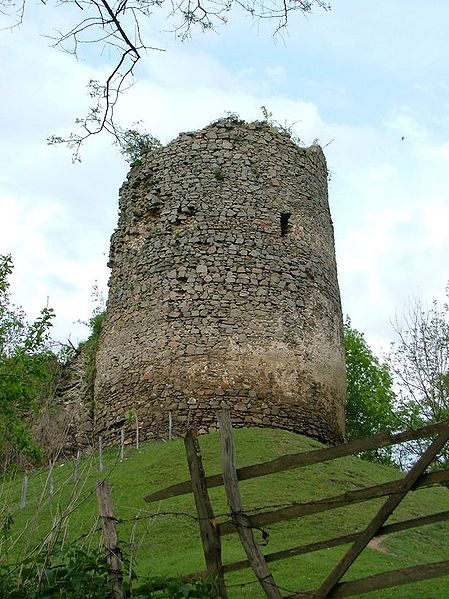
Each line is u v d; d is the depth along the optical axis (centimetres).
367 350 3344
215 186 2130
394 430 2933
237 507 702
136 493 1423
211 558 705
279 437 1766
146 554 1129
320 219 2236
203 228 2077
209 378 1916
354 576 956
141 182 2223
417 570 644
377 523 658
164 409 1902
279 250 2091
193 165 2162
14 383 1270
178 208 2116
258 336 1969
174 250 2064
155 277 2053
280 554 689
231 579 930
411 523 652
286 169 2208
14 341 1684
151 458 1650
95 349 2269
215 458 1598
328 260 2208
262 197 2139
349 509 1359
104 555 732
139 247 2127
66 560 838
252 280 2028
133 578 733
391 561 1067
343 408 2094
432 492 1578
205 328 1964
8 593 702
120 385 1998
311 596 665
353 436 3114
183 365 1931
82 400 2217
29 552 857
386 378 3256
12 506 1402
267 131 2233
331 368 2059
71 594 689
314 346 2033
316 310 2083
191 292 2003
